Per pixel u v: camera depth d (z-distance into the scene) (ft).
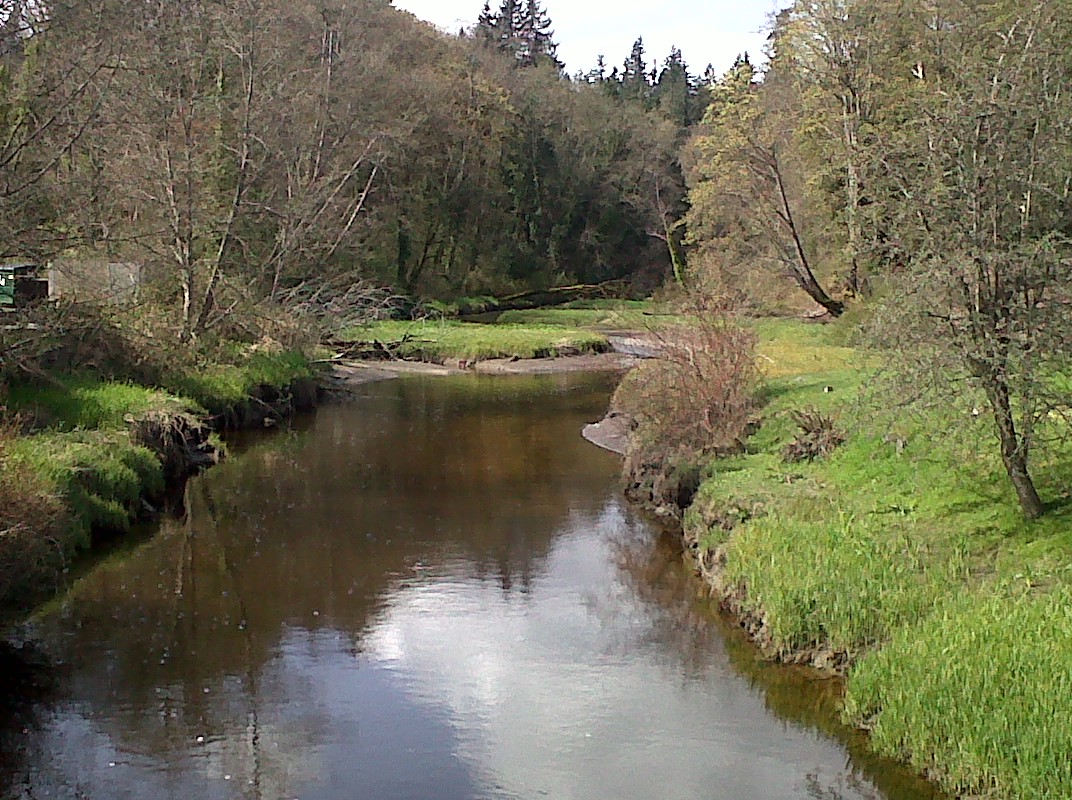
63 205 60.54
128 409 62.03
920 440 43.57
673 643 36.88
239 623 39.37
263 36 100.63
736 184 116.57
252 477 64.54
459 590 43.14
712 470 51.85
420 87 170.19
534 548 49.37
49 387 62.80
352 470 66.95
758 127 112.37
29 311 61.77
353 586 43.70
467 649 36.73
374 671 34.91
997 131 33.04
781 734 29.91
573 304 196.44
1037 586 31.22
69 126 62.54
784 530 40.22
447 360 128.57
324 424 85.40
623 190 218.79
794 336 93.09
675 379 58.49
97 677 34.37
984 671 26.53
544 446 75.66
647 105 279.90
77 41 61.00
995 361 32.27
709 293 68.59
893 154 36.50
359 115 139.85
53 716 31.50
